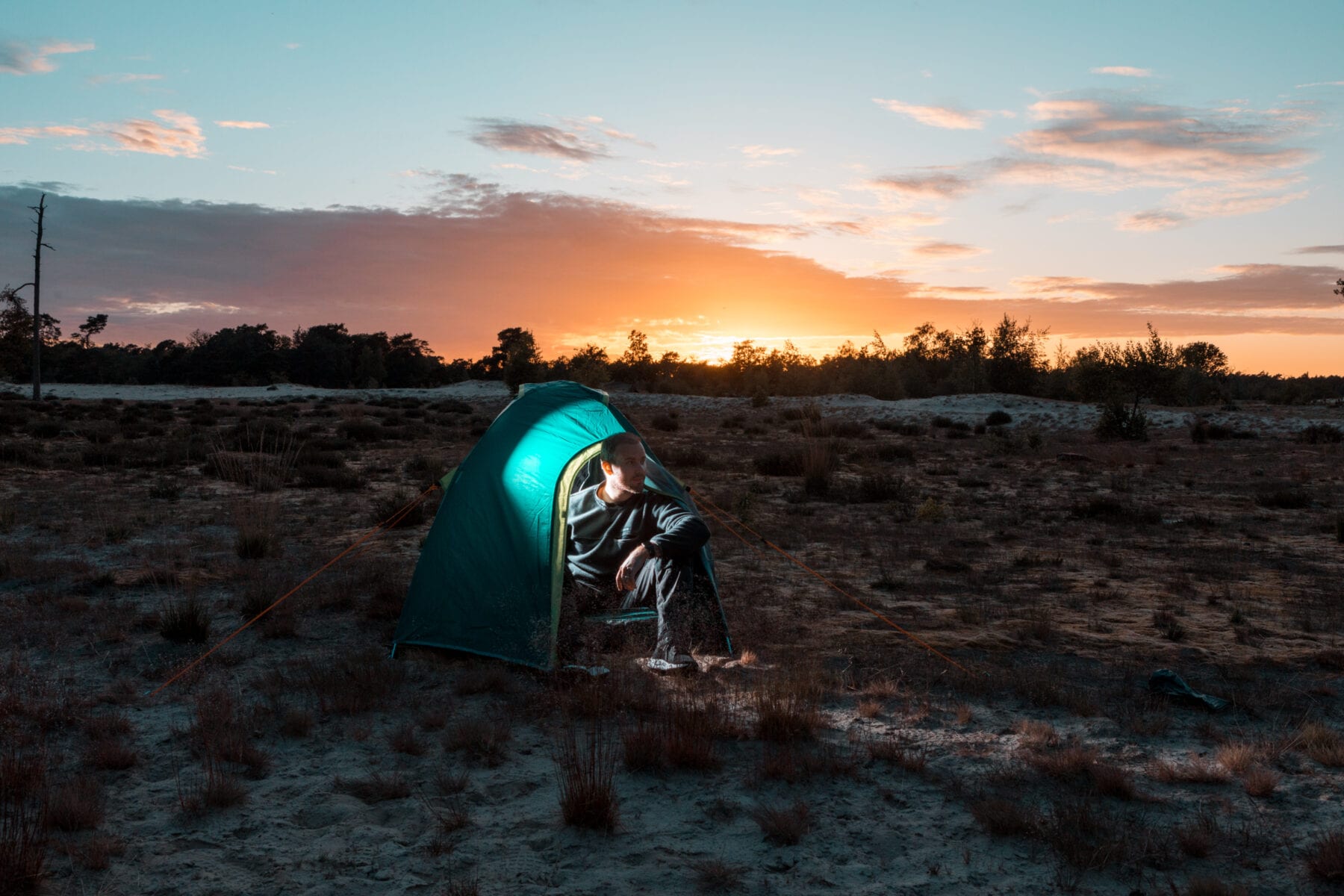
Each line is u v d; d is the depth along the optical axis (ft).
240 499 44.86
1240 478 67.41
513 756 14.52
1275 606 25.94
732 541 36.45
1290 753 14.83
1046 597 27.09
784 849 11.55
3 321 154.20
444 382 411.34
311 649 20.44
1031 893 10.49
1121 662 20.04
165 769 13.78
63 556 29.99
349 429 89.92
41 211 158.61
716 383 300.40
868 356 292.61
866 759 14.48
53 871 10.55
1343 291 125.90
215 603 24.47
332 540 34.83
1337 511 48.19
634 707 16.48
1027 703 17.30
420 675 18.49
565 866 11.02
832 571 30.83
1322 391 266.77
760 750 14.82
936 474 69.31
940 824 12.32
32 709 15.74
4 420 94.38
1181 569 31.86
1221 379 217.15
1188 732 15.90
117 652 19.83
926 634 22.27
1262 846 11.63
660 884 10.62
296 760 14.32
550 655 17.75
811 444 82.38
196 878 10.55
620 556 19.08
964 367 244.42
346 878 10.64
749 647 20.40
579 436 20.42
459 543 20.48
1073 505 49.52
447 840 11.61
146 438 81.87
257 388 224.74
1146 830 12.01
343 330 406.21
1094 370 113.19
